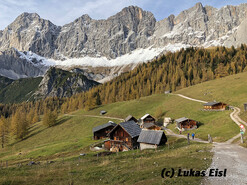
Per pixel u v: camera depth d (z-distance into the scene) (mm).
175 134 62656
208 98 99438
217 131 49344
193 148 29328
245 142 31359
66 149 62906
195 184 13125
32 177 21016
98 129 74562
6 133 106438
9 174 23203
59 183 18266
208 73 179000
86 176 20453
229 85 108938
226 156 21625
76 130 103938
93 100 147125
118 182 16844
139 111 112938
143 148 43531
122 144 52969
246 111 59812
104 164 26094
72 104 191250
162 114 96500
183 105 99125
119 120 105438
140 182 15406
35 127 130125
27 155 64062
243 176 14367
